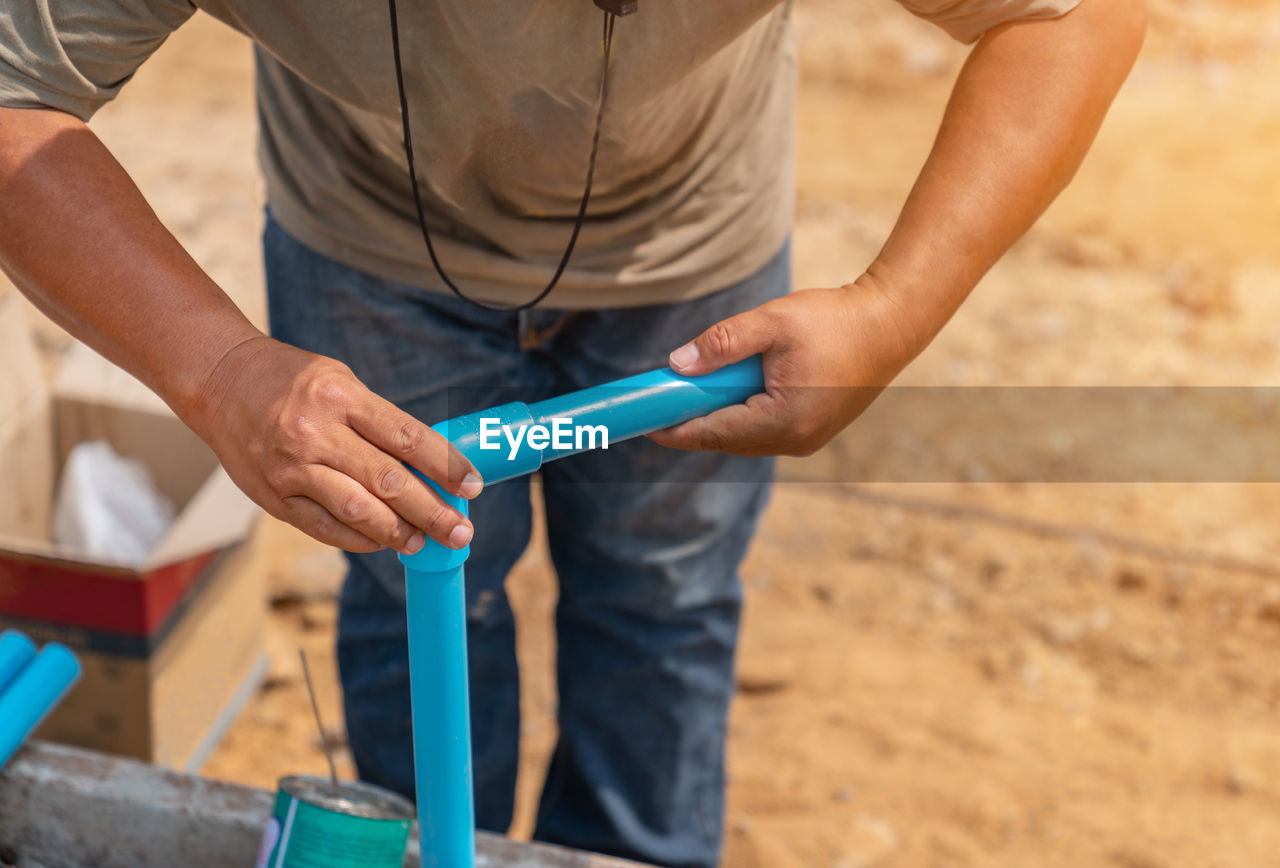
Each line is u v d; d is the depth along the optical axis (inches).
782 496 127.0
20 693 58.3
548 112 49.4
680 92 51.9
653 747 71.5
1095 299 161.0
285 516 42.8
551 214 55.8
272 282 63.0
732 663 72.0
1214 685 108.0
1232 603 116.0
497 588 67.4
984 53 50.4
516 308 58.7
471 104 48.9
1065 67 49.4
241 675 97.1
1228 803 97.2
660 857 73.9
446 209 55.8
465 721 45.3
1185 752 101.5
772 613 113.2
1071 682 107.7
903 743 101.0
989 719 103.8
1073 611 114.8
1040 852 92.0
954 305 49.9
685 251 59.4
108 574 79.1
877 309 47.8
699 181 57.9
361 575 66.2
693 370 46.3
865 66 215.6
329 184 57.0
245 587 95.8
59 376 97.8
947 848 92.1
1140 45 52.2
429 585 42.6
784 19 59.1
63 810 57.9
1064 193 182.7
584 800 74.1
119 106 185.3
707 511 65.3
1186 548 122.0
